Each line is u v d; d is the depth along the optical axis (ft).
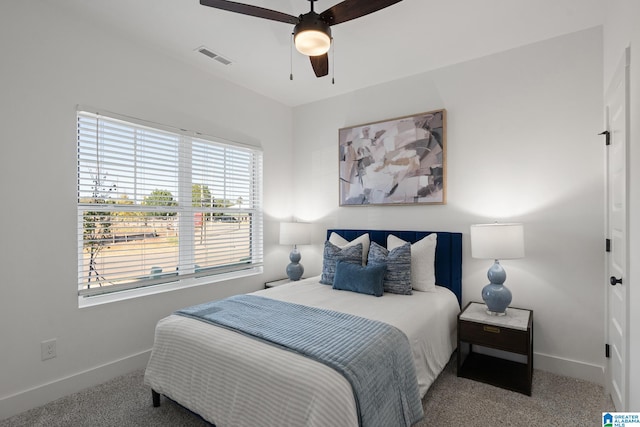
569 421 6.23
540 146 8.44
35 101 6.86
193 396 5.60
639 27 4.93
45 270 7.00
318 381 4.37
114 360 8.08
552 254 8.25
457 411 6.53
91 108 7.66
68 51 7.35
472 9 7.19
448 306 8.34
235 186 11.41
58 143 7.19
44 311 6.98
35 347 6.84
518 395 7.11
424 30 8.02
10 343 6.52
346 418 4.15
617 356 6.51
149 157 8.92
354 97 11.80
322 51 6.47
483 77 9.27
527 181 8.60
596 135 7.75
